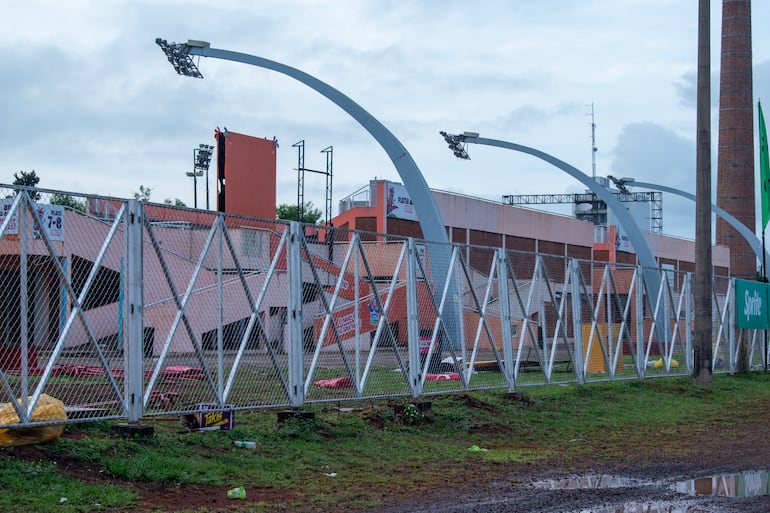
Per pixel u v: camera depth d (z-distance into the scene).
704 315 24.19
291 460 11.26
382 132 31.72
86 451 9.67
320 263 18.66
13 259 13.41
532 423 16.14
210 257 18.61
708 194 24.31
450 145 39.03
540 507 9.06
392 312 19.42
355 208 46.28
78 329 14.74
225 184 42.66
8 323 13.71
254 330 16.31
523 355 27.23
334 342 17.02
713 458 12.90
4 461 8.88
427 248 18.81
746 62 63.12
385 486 10.20
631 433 15.73
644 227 85.50
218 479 9.76
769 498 9.67
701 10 23.95
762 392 24.16
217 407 11.88
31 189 9.62
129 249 10.80
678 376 24.91
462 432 14.69
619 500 9.50
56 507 7.98
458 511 8.82
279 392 14.33
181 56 31.89
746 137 63.00
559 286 31.92
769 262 59.44
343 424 13.72
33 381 13.05
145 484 9.27
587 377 21.20
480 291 26.16
